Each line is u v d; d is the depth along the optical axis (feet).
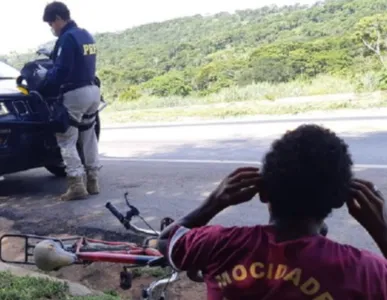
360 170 26.99
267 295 6.55
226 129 44.98
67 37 23.54
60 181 29.58
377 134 36.58
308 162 6.61
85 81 24.14
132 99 92.48
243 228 7.02
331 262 6.52
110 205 11.69
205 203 7.75
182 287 16.10
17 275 16.88
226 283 6.76
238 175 7.66
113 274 17.34
